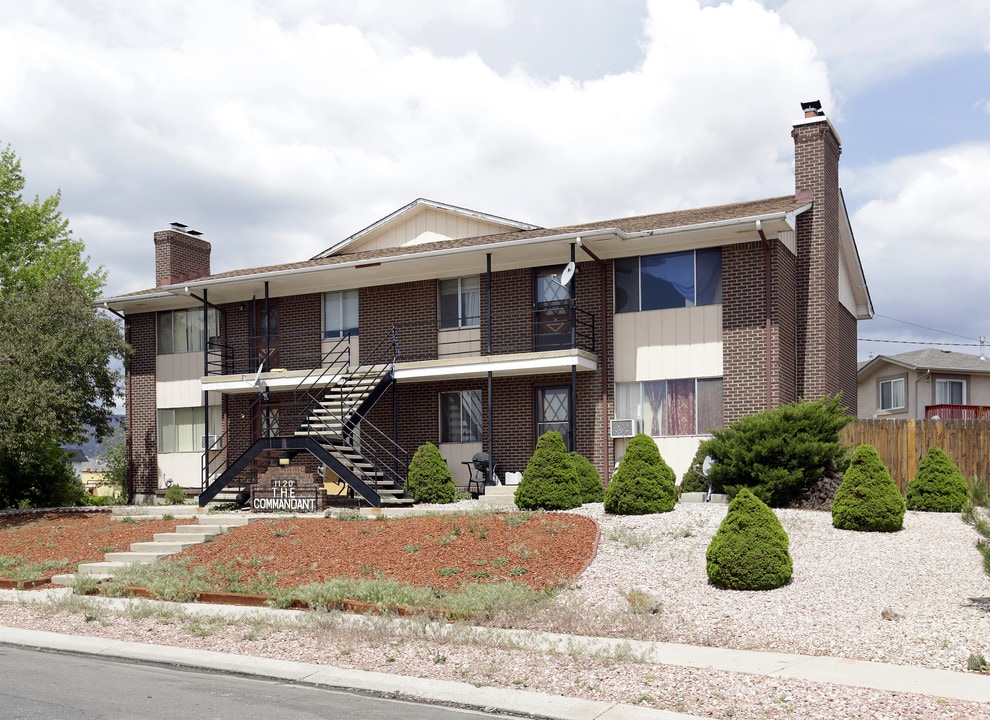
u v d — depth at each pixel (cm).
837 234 2575
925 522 1683
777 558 1282
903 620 1101
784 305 2266
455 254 2325
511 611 1221
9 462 2856
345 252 2900
